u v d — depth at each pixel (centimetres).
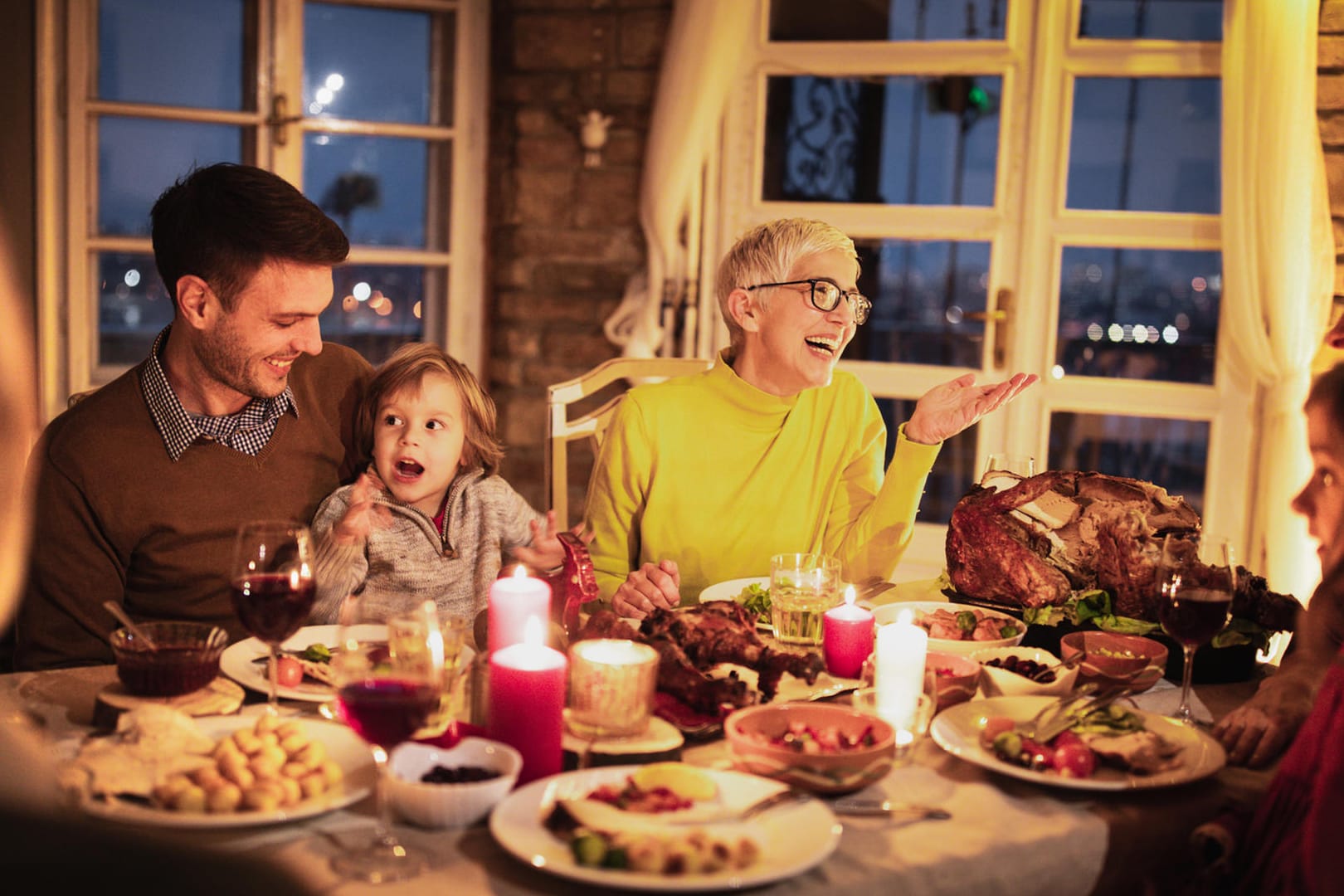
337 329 334
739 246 186
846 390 199
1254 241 291
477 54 335
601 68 326
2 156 294
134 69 307
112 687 119
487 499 182
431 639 102
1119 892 104
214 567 167
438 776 99
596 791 98
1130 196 317
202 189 155
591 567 145
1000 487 170
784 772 102
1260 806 109
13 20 292
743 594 160
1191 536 150
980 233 322
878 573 181
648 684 110
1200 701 134
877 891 90
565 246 335
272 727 104
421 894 85
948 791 107
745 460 192
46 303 301
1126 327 321
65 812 59
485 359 349
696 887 84
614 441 193
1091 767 108
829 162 330
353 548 157
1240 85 288
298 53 317
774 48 326
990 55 316
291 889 60
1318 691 119
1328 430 127
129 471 162
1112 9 311
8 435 61
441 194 340
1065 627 149
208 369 162
